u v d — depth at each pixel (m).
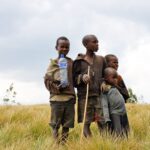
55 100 6.95
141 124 7.66
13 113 8.71
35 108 10.84
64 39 6.98
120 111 6.93
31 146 6.03
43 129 7.54
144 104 12.48
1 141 6.49
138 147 5.95
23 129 7.36
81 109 7.04
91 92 7.01
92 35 7.08
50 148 5.99
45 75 6.98
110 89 6.96
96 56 7.15
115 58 7.32
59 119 6.97
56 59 6.99
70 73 7.00
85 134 6.95
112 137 6.17
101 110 6.96
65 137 6.95
